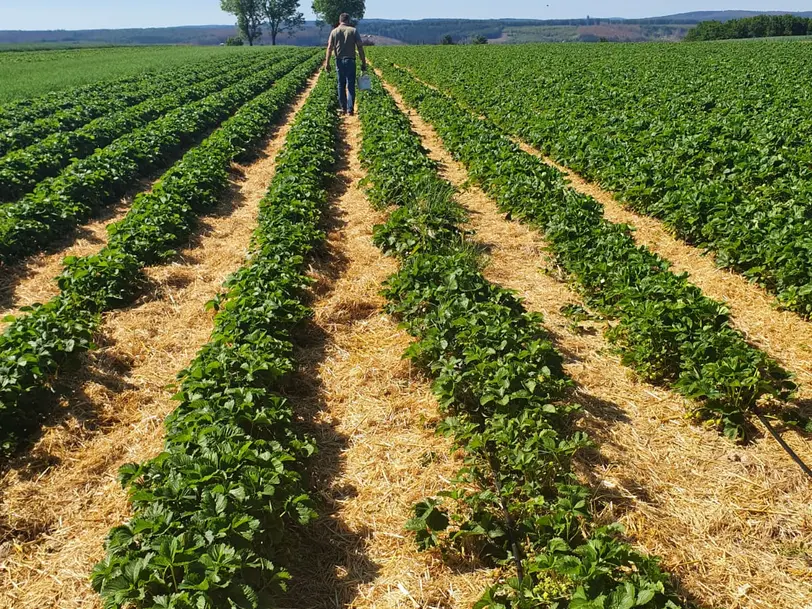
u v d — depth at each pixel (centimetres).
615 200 1241
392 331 764
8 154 1493
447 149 1706
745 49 4862
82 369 675
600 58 4325
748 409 575
